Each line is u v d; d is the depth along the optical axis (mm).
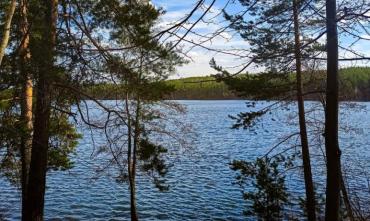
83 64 10953
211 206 24984
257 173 17594
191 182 30922
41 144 13867
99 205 24812
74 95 13094
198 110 134125
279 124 80312
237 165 17750
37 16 12547
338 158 8406
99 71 11453
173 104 19531
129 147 19438
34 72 11875
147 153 17703
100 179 30750
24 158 16000
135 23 11609
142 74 12766
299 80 15656
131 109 17750
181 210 24203
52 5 12320
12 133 14078
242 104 195875
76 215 22922
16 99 15062
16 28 13172
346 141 47062
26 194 15219
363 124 65688
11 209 23422
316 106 16797
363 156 36375
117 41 11945
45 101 12914
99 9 12133
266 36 6629
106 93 13750
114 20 12023
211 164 38156
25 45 13336
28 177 14727
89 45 11383
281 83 15852
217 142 54719
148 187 29141
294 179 28281
